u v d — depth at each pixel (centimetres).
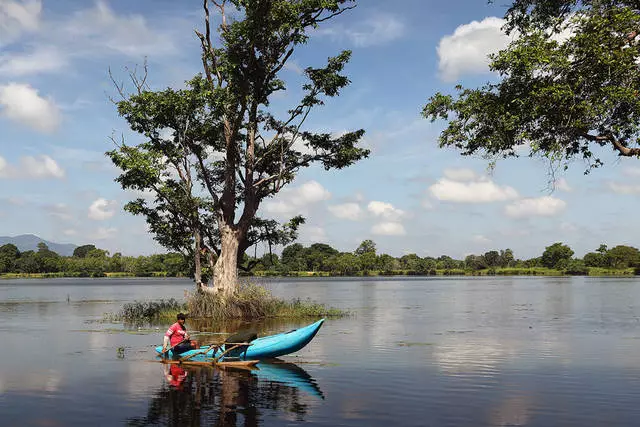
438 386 1277
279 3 2903
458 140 1524
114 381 1340
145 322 2912
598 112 1245
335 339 2159
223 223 3197
